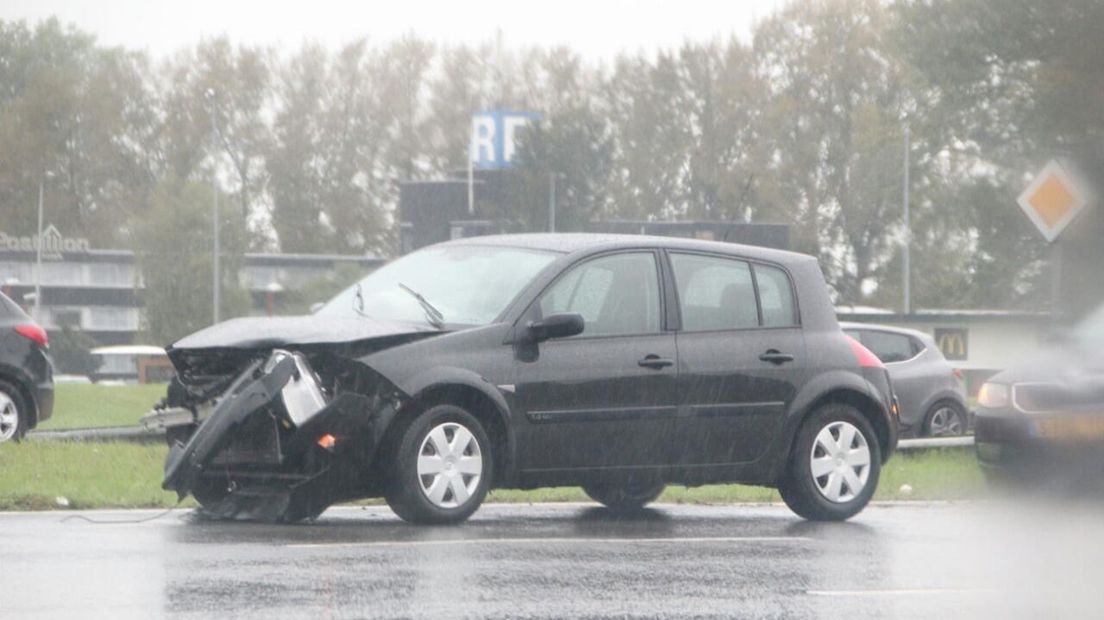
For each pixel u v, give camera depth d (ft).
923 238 638.12
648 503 122.83
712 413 110.73
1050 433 120.88
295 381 98.63
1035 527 107.55
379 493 102.83
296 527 99.76
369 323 103.81
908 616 70.49
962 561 89.25
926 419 219.82
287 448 98.53
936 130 473.26
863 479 115.55
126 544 89.10
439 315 105.91
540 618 67.72
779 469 113.50
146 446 143.74
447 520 102.42
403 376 100.37
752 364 112.47
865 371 117.39
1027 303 469.98
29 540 90.63
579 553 89.20
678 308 111.14
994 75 458.09
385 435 100.89
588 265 108.88
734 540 97.66
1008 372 124.98
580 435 106.32
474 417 103.35
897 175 654.53
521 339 104.83
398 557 85.61
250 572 78.89
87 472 124.98
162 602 69.72
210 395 102.78
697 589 76.59
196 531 96.22
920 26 462.19
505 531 100.37
